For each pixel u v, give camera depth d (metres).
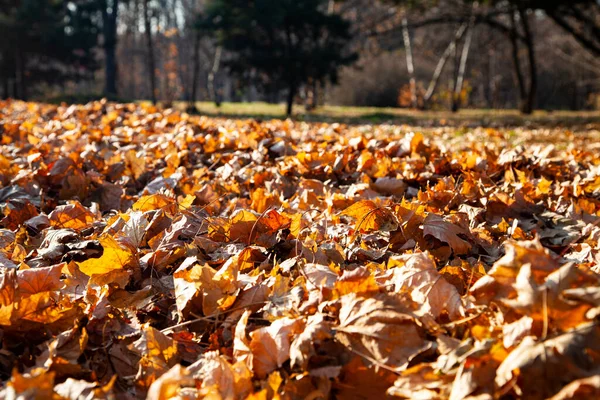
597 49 29.38
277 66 32.47
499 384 1.50
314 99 42.88
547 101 66.12
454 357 1.66
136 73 74.19
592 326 1.50
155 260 2.73
